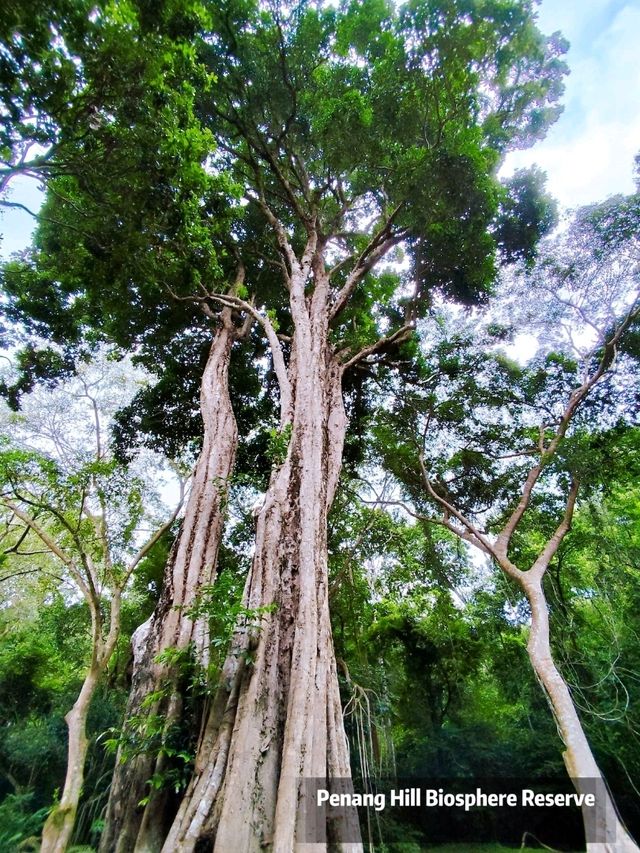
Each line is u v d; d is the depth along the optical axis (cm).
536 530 1380
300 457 784
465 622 1521
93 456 1289
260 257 1419
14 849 961
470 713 1406
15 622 1744
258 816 473
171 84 742
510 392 1295
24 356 1346
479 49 952
